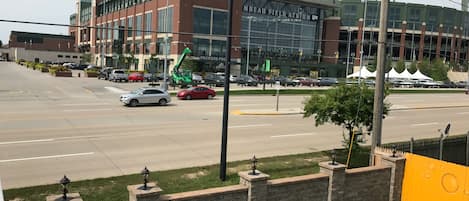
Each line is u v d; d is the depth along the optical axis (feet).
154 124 80.84
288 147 63.62
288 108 115.96
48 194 36.70
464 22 359.66
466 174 33.99
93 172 45.88
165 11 259.80
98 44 390.63
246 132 75.97
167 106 113.09
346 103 53.06
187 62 233.96
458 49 356.79
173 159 53.11
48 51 464.24
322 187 34.19
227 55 42.86
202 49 254.68
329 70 340.59
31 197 35.83
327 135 75.46
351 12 342.64
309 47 338.13
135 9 304.30
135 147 59.57
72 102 113.80
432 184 36.81
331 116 54.70
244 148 61.72
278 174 45.75
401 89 219.20
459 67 327.06
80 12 468.75
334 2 336.49
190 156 55.06
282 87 205.87
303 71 328.90
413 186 38.47
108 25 361.92
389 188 38.99
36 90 145.59
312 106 55.06
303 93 167.43
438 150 58.13
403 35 340.80
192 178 43.19
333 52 344.28
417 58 345.10
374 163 42.50
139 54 296.30
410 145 53.78
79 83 184.96
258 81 211.61
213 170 46.91
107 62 360.69
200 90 135.13
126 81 204.54
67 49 501.97
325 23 344.49
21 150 55.42
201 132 73.72
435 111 127.65
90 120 82.79
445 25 347.36
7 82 173.99
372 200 37.91
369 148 62.90
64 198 24.26
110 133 69.72
